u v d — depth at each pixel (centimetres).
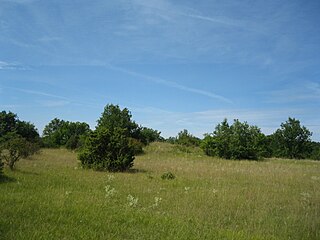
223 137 4188
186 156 4094
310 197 1348
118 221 802
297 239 774
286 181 1891
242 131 4241
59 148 5234
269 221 934
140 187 1421
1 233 623
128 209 944
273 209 1101
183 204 1093
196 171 2236
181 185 1562
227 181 1788
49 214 796
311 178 2103
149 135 5991
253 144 4353
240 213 998
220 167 2616
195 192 1344
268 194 1379
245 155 4134
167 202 1116
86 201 1003
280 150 5809
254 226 873
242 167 2712
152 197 1197
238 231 809
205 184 1620
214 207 1070
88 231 688
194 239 699
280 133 5872
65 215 805
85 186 1352
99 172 2005
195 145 5691
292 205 1177
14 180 1348
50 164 2238
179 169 2333
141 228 754
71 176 1658
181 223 829
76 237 652
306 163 3841
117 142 2188
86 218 791
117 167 2141
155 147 4900
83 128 5994
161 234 717
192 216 938
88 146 2217
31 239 605
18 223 696
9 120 5594
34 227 677
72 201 984
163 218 865
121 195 1202
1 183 1241
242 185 1652
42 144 5419
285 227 864
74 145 4675
